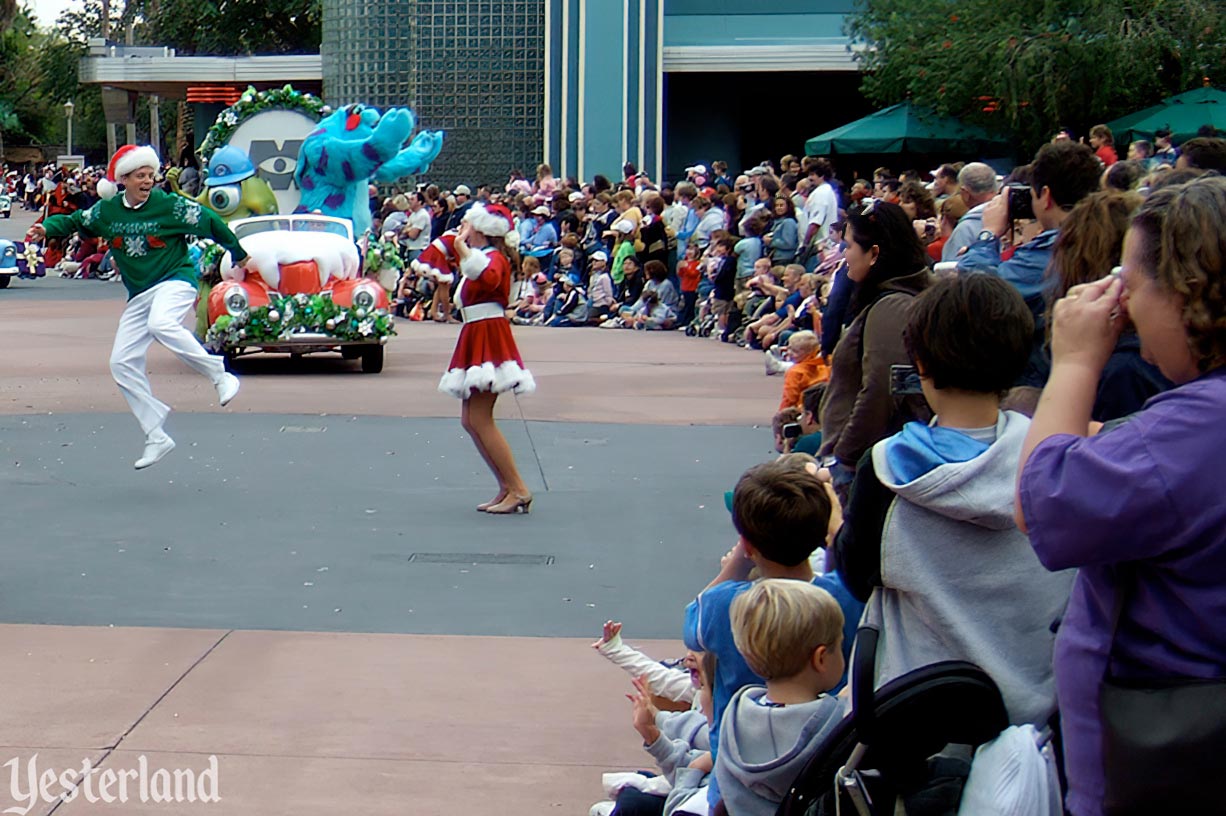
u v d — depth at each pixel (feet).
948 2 74.74
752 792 10.78
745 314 59.11
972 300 9.94
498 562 25.34
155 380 47.50
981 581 9.62
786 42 93.91
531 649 20.54
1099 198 12.73
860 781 9.23
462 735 17.29
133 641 20.67
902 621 9.93
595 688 18.95
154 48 114.93
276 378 48.49
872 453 9.86
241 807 15.21
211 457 34.50
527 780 16.02
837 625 10.84
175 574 24.34
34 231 30.45
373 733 17.33
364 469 33.32
